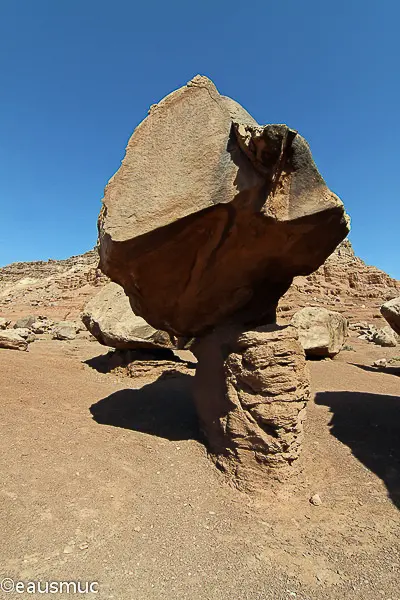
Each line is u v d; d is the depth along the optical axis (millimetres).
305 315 14234
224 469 4809
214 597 2904
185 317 5973
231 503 4254
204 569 3207
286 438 4461
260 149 3828
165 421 6840
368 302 33438
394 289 36125
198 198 4301
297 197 4180
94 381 9992
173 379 10148
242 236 4594
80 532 3635
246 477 4488
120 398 8203
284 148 3893
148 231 4367
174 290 5438
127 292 5867
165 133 4695
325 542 3619
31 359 11320
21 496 4137
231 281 5316
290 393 4531
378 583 3100
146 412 7312
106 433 6164
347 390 9297
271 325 4898
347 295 35344
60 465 4922
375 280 37906
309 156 4051
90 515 3920
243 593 2953
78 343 18047
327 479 4820
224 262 4969
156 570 3176
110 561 3260
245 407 4656
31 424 6180
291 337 4641
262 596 2928
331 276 38875
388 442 6000
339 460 5363
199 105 4602
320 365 12523
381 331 20391
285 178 4117
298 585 3055
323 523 3916
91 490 4398
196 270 5031
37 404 7238
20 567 3127
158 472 4961
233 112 4574
